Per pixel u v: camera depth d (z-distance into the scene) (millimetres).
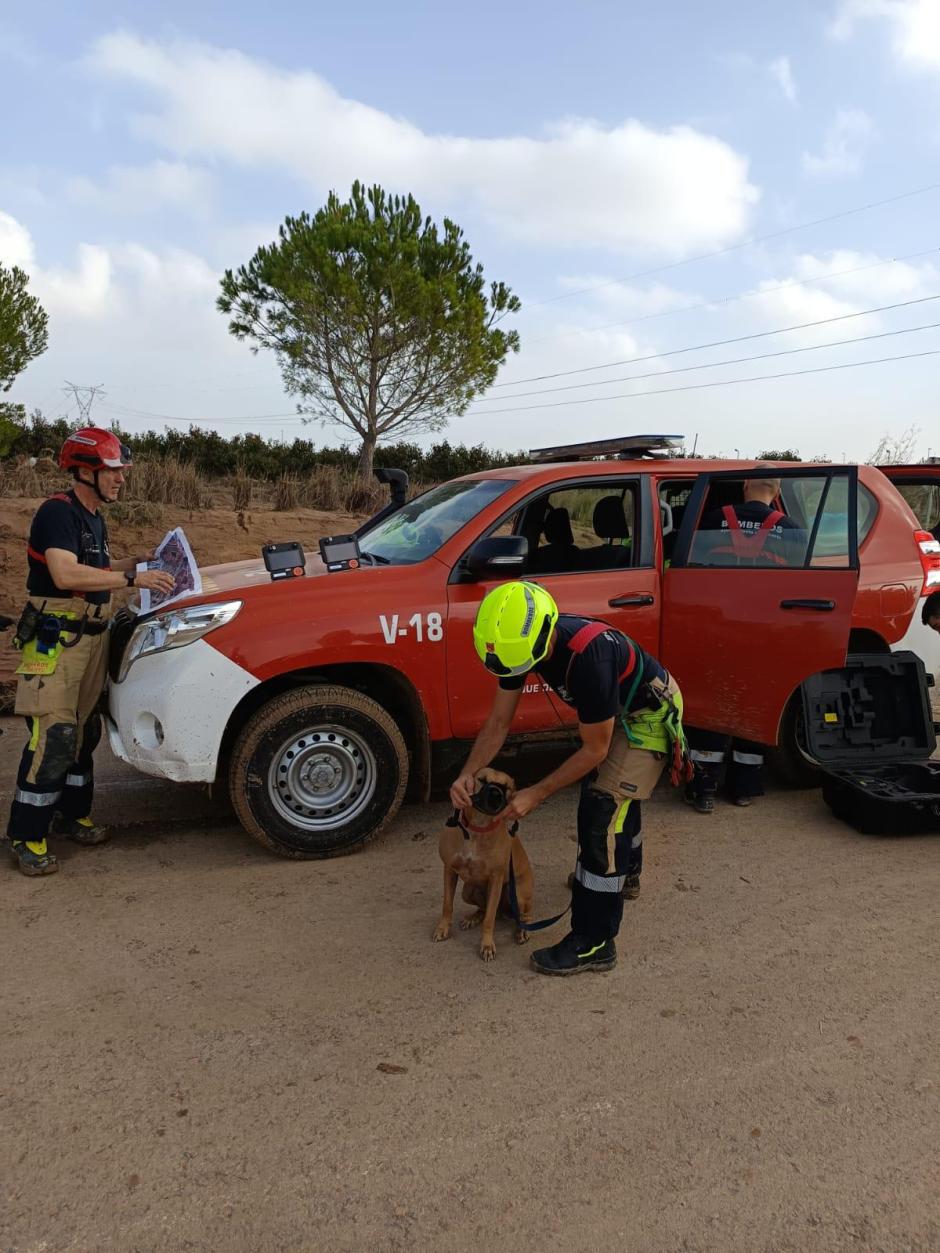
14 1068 2566
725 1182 2176
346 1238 2004
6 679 6828
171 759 3861
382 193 21000
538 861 4129
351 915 3564
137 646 3980
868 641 5027
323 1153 2260
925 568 5020
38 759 3789
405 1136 2326
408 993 3010
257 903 3650
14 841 3893
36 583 3832
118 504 11117
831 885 3857
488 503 4469
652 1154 2270
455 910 3639
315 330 20641
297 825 4020
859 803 4383
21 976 3061
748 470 4531
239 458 20266
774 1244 1997
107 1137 2301
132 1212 2062
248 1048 2689
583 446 5156
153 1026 2789
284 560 4180
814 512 4379
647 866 4039
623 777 3070
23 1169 2186
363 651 4039
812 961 3232
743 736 4359
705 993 3021
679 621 4520
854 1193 2145
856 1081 2561
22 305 16531
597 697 2811
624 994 3016
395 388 21812
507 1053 2684
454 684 4234
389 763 4117
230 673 3865
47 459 13977
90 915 3521
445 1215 2070
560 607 4422
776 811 4754
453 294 20375
